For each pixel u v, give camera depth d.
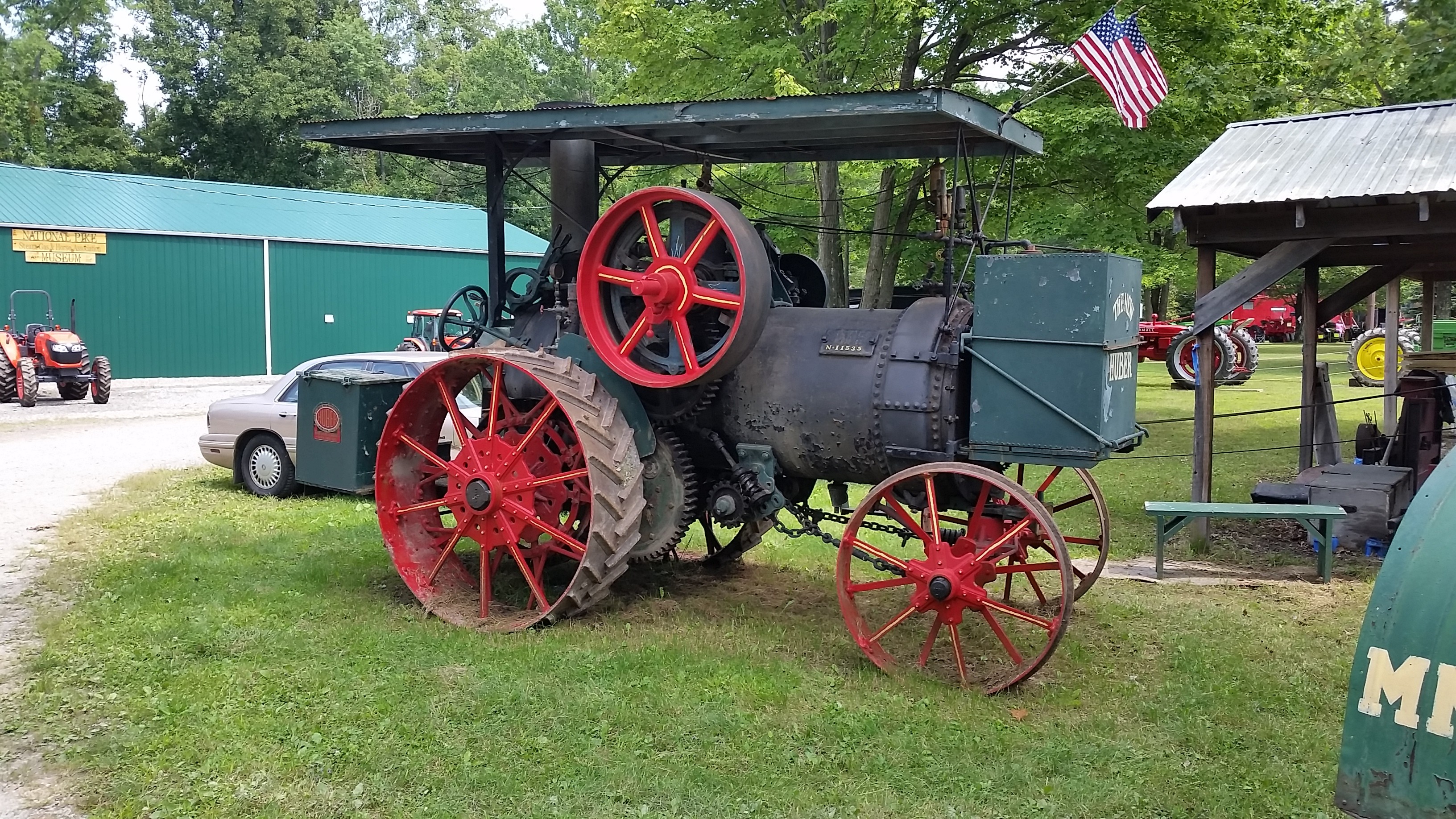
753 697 4.65
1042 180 13.45
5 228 21.34
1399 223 7.13
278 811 3.61
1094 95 12.66
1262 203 7.05
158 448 13.28
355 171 45.56
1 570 6.90
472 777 3.86
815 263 6.49
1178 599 6.56
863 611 6.21
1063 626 4.59
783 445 5.57
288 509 9.10
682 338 5.28
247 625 5.64
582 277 5.55
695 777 3.89
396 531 6.22
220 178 43.84
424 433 6.44
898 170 13.14
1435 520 2.12
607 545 5.43
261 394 10.29
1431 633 2.02
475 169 39.66
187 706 4.49
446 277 28.55
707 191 6.57
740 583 6.84
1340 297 10.16
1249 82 12.23
